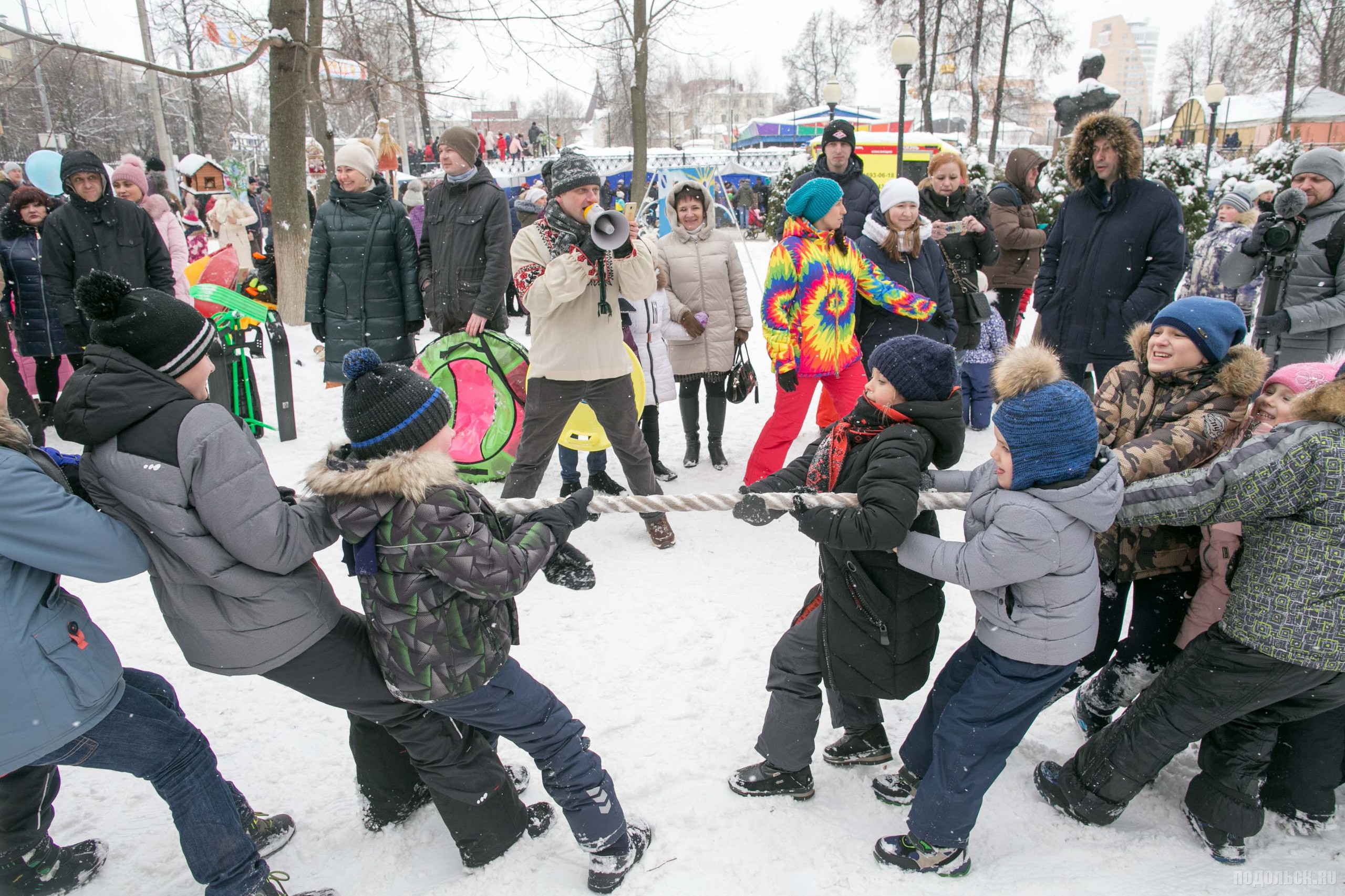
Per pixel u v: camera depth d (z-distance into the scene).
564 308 3.92
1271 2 30.30
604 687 3.17
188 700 3.14
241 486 1.90
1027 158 6.40
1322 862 2.37
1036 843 2.44
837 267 4.36
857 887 2.25
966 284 5.61
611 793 2.27
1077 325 4.60
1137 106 90.88
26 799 2.18
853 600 2.37
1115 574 2.71
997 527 2.12
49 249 5.39
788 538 4.50
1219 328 2.54
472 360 5.14
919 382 2.27
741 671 3.25
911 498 2.17
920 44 26.77
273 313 5.96
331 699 2.17
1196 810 2.41
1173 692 2.30
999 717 2.23
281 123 9.28
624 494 5.06
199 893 2.30
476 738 2.32
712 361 5.26
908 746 2.58
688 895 2.23
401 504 1.98
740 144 33.94
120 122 27.22
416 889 2.30
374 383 1.99
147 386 1.89
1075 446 2.05
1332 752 2.42
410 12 13.48
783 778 2.57
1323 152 4.17
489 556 2.00
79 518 1.84
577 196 3.71
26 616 1.83
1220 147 33.97
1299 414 2.18
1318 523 2.11
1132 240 4.37
